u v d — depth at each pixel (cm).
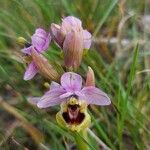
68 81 9
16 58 14
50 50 13
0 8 15
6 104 12
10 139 12
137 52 10
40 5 14
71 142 12
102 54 14
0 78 12
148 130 12
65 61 9
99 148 12
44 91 13
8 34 15
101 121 12
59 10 15
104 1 14
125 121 12
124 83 13
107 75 12
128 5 16
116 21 15
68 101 9
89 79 9
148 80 13
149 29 15
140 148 12
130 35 15
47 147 12
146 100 13
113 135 12
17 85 13
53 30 9
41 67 9
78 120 9
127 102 12
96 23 15
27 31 14
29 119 12
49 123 12
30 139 12
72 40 9
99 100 9
